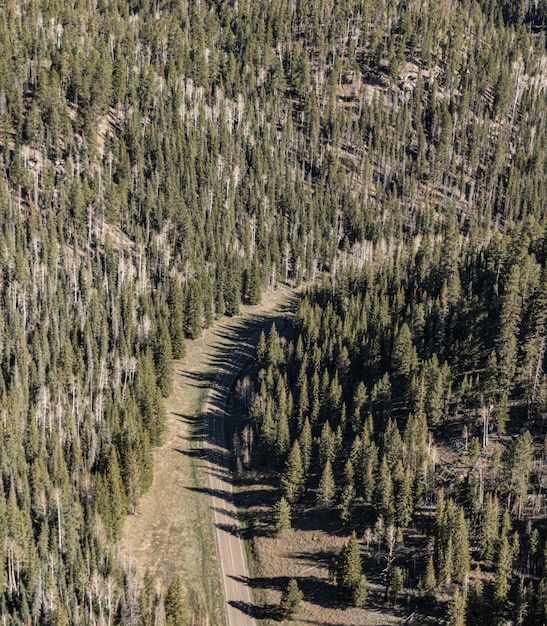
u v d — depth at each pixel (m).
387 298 171.25
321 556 126.81
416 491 125.19
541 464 126.38
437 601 115.19
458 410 141.00
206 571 127.50
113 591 117.25
